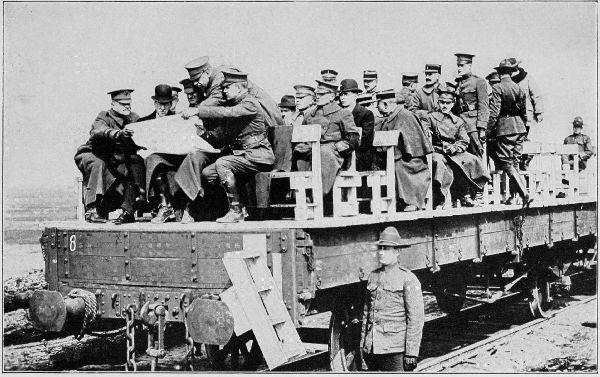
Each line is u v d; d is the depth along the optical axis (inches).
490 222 370.9
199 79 305.1
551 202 417.7
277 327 234.7
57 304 267.0
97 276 279.4
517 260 394.0
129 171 292.2
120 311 273.6
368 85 383.2
